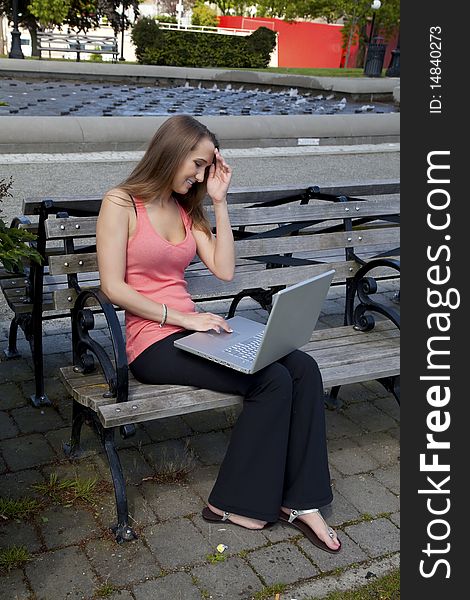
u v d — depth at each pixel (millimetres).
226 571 2592
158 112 10367
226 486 2773
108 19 21438
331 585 2564
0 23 27484
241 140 6879
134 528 2773
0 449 3213
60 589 2455
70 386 2850
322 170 6848
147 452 3283
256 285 3584
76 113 9719
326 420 3686
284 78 15172
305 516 2783
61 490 2959
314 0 21109
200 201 3043
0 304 4590
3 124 5805
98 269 3023
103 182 5828
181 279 2990
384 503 3049
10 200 5496
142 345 2867
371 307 3637
